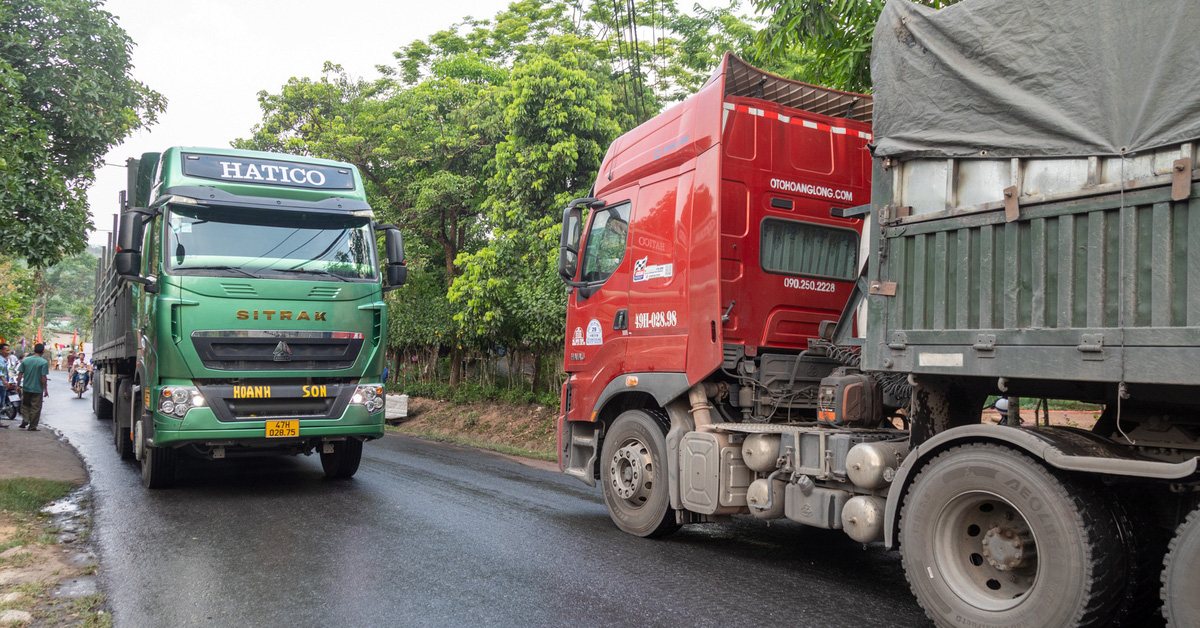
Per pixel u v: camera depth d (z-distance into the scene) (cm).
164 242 784
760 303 610
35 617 438
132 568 541
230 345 789
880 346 452
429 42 2498
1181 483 332
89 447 1230
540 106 1587
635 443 664
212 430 779
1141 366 332
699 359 596
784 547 623
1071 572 349
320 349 829
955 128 412
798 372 621
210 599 473
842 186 652
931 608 403
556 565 551
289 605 461
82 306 7444
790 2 770
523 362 1866
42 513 724
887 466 453
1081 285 358
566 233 731
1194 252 318
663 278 641
